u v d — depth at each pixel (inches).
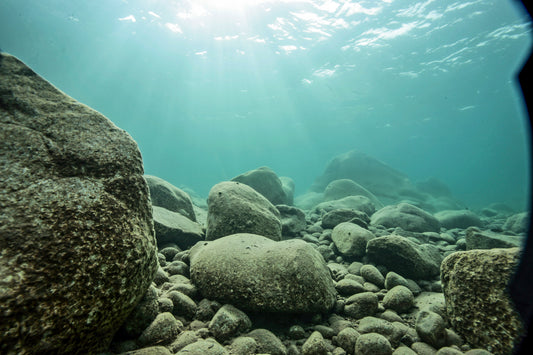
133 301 75.0
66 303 59.3
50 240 63.6
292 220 240.8
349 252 176.7
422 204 598.2
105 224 73.9
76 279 62.4
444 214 367.9
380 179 703.7
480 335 90.3
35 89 96.4
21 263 57.9
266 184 370.6
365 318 106.4
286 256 112.8
